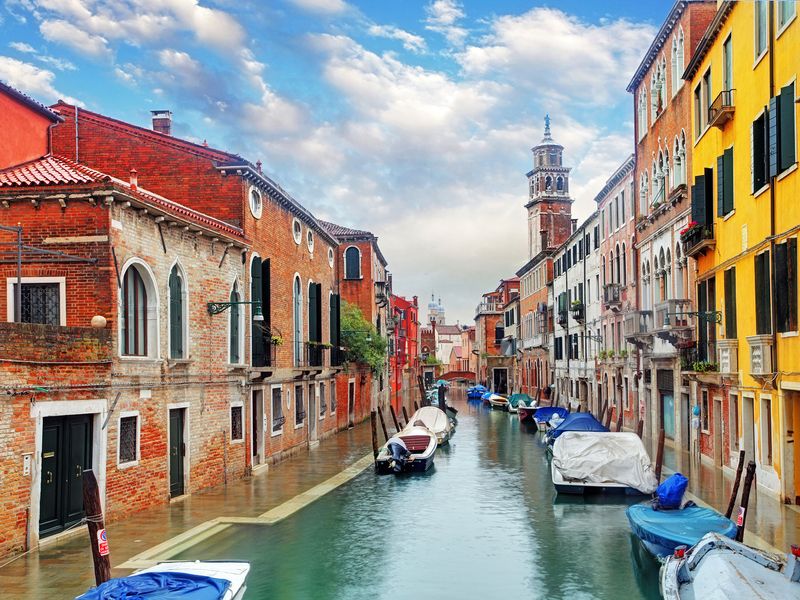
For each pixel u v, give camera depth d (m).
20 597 10.16
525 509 17.36
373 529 15.31
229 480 19.42
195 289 17.45
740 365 17.59
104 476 13.92
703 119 20.83
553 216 67.44
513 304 70.56
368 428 36.34
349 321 37.84
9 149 16.56
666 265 25.55
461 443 31.78
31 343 12.16
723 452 19.78
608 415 28.03
